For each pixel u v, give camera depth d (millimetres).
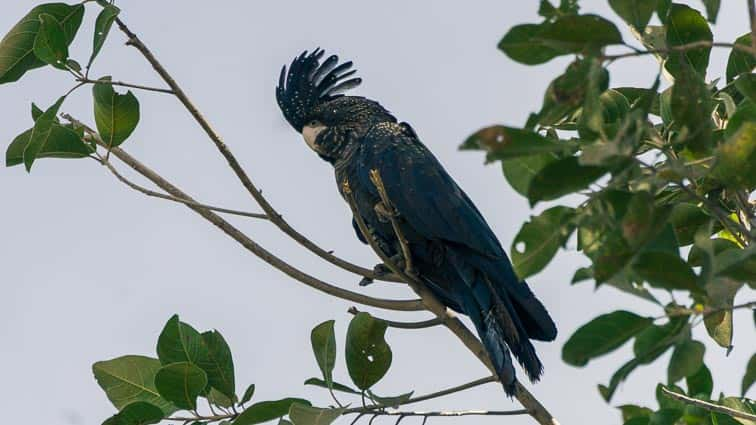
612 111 8102
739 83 7043
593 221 5559
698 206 8000
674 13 8070
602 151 5215
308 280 9148
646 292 5785
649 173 5730
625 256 5371
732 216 8211
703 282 5551
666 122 8062
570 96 5539
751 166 6082
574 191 5535
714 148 6863
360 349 8414
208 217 9055
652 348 5699
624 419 8359
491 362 8992
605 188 5586
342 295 9180
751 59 8664
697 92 6043
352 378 8406
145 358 8773
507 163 6344
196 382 8180
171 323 8539
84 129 9266
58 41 8414
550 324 9875
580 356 5734
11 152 9117
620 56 5582
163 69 8648
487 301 10195
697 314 5668
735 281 5797
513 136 5312
